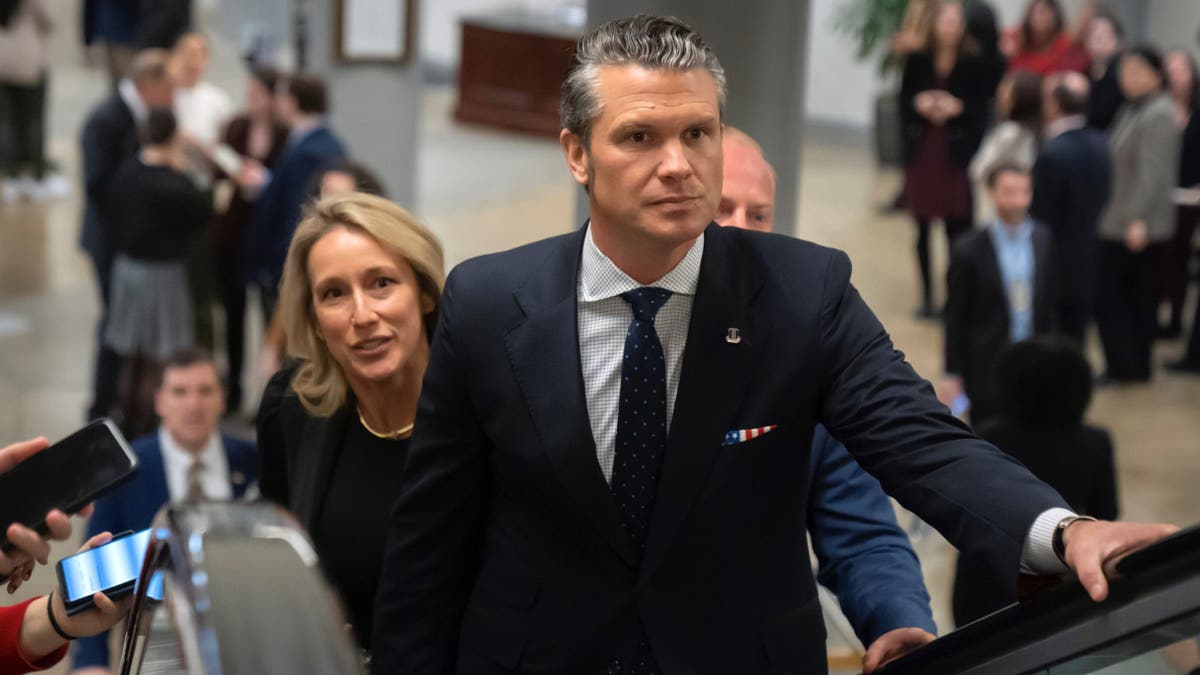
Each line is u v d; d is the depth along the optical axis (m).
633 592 2.30
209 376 5.39
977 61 11.48
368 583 3.06
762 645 2.32
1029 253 7.85
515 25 17.67
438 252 3.07
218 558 1.39
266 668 1.25
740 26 5.88
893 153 15.92
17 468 2.42
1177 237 11.32
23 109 13.45
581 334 2.31
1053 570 1.96
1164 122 10.16
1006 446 4.98
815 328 2.27
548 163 16.48
